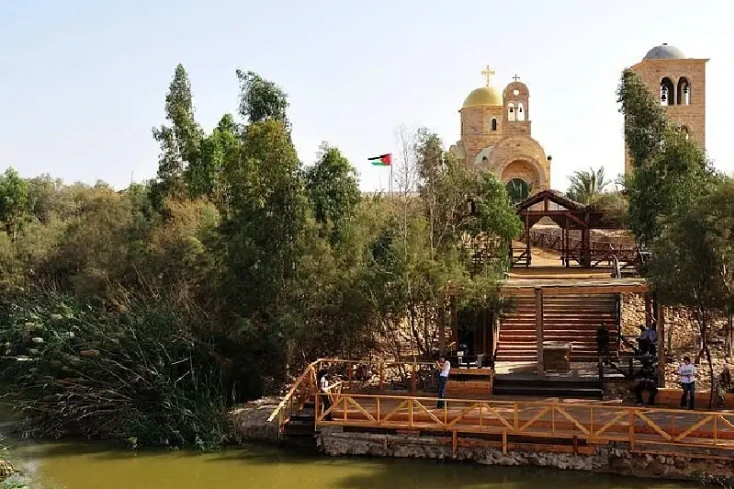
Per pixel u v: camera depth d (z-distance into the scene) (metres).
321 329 26.58
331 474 19.67
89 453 22.33
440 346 25.39
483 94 66.81
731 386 22.36
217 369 25.34
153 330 25.47
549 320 28.92
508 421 20.22
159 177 39.09
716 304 20.58
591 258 41.97
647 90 32.09
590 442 19.08
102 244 35.38
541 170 57.69
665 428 19.30
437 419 20.25
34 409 25.42
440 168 32.28
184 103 40.47
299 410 23.16
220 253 27.42
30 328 27.56
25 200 53.72
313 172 28.33
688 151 27.17
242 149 27.09
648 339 25.16
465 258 29.56
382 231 28.69
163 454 22.06
